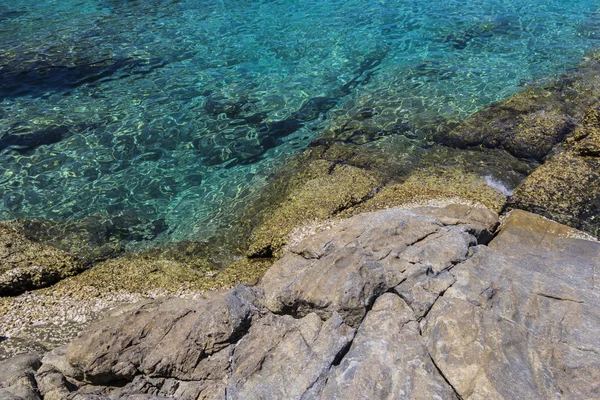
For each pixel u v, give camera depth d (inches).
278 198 394.3
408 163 417.1
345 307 233.1
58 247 363.9
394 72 568.1
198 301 268.2
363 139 453.7
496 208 358.6
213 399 213.2
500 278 250.1
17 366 240.1
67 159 454.9
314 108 511.5
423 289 240.1
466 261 262.7
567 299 239.3
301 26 685.3
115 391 230.2
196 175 432.1
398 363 208.5
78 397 214.4
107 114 512.4
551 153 412.5
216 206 398.0
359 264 245.0
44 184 427.5
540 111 462.3
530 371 203.3
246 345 231.3
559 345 215.6
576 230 331.6
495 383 197.3
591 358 208.5
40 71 584.7
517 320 229.6
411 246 275.9
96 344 233.6
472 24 663.8
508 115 461.4
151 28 687.7
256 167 436.8
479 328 217.2
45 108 522.9
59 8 763.4
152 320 244.7
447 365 208.1
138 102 530.3
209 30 679.1
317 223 352.5
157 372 229.0
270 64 595.8
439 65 575.8
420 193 374.3
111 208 401.4
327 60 599.8
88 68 590.6
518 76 542.3
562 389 197.9
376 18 698.2
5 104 528.1
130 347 235.1
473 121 458.0
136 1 781.9
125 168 443.5
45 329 295.4
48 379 227.1
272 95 537.0
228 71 584.1
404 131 460.1
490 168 402.3
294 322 236.1
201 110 515.2
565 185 369.1
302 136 470.3
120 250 362.3
